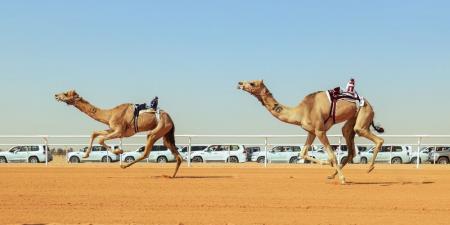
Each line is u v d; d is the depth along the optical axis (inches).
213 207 503.5
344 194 590.9
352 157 735.7
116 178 756.0
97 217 452.4
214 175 835.4
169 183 690.8
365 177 812.6
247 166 1099.9
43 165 1102.4
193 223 430.6
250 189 631.8
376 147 716.0
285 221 441.4
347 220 446.3
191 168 1042.1
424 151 1371.8
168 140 807.7
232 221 439.5
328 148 705.0
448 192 610.5
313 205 516.4
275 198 558.6
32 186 652.1
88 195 575.8
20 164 1127.6
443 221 443.5
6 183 683.4
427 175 853.8
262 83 718.5
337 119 707.4
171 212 477.1
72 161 1396.4
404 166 1093.8
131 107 800.3
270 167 1075.3
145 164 1159.0
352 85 714.8
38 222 431.5
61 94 805.9
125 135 800.9
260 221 440.8
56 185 663.8
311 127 703.7
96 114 805.9
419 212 483.2
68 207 500.4
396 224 431.5
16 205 510.6
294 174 862.5
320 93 712.4
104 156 1403.8
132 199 548.4
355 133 732.0
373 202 535.2
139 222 432.8
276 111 717.9
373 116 722.8
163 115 800.9
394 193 601.0
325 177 792.3
